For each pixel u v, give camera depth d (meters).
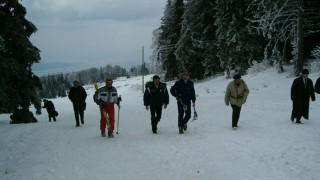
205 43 37.81
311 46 26.61
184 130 9.67
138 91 53.06
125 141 8.44
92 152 7.28
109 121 9.09
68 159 6.70
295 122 9.98
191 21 39.22
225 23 30.02
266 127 9.43
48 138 9.26
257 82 26.17
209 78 41.16
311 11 24.11
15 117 15.88
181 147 7.49
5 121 19.78
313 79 21.00
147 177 5.47
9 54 14.91
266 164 5.87
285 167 5.64
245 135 8.45
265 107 13.80
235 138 8.15
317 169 5.40
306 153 6.39
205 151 7.02
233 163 6.06
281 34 24.61
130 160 6.53
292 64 28.02
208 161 6.27
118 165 6.19
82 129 11.13
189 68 40.56
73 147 7.86
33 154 7.25
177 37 42.81
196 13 38.88
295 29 23.12
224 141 7.87
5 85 13.48
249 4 26.33
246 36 27.77
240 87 9.34
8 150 7.78
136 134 9.56
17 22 14.95
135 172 5.75
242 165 5.91
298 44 22.67
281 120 10.48
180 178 5.38
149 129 10.48
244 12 28.16
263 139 7.85
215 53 36.59
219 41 31.23
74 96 12.00
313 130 8.60
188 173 5.62
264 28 22.84
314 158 6.03
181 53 39.41
